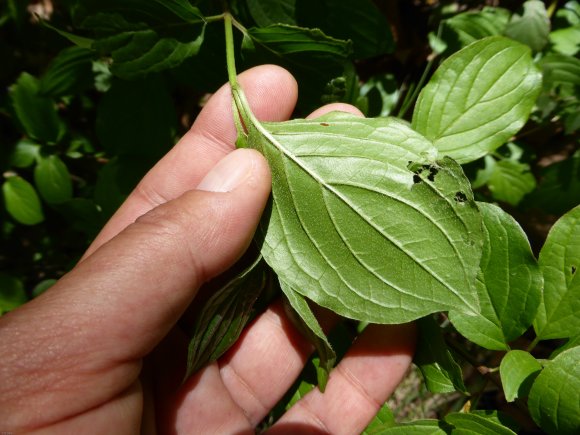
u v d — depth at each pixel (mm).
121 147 174
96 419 114
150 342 120
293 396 165
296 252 126
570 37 173
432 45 171
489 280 128
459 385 131
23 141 188
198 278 126
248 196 121
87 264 112
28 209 191
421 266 118
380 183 120
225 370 156
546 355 193
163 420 147
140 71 144
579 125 159
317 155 125
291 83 150
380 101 175
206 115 159
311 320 124
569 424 108
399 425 133
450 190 115
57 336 106
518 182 175
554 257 125
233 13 152
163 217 118
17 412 102
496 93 143
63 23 199
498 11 169
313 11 153
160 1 132
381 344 148
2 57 203
